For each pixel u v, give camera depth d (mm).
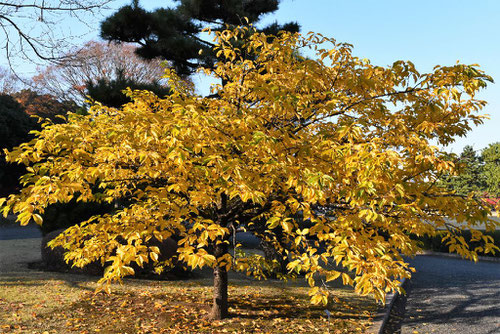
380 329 5516
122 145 3545
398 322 6254
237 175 3221
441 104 3701
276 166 3414
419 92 4035
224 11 11531
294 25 12062
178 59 11477
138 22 10742
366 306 6762
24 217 2910
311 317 5867
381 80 4258
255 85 4324
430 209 4105
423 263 13141
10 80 27859
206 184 4031
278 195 4496
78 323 5113
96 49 24375
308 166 3602
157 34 11031
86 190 4016
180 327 5055
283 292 7430
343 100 4215
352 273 9430
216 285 5555
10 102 25844
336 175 3727
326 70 4328
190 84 5543
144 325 5098
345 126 3420
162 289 7082
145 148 3553
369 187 3049
